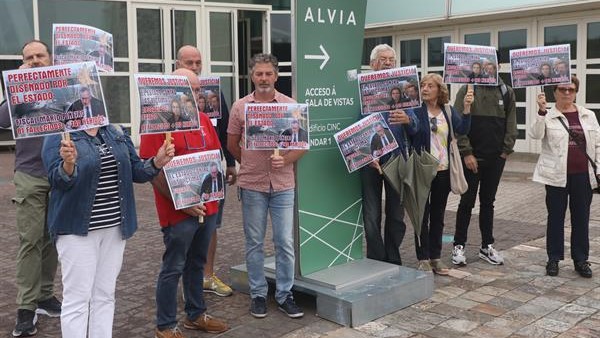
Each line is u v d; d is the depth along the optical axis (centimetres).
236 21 1719
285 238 459
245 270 523
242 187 457
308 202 495
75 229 336
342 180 520
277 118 433
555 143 557
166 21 1638
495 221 820
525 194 1022
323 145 501
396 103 482
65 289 344
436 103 554
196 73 508
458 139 582
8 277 570
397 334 435
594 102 1388
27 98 315
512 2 1407
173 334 414
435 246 573
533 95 1490
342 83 509
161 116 363
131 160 368
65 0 1552
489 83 543
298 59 475
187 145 403
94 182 338
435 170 514
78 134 339
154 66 1648
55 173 328
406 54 1728
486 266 603
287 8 1784
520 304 495
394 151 526
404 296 487
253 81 446
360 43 518
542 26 1453
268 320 463
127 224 354
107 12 1588
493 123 580
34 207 431
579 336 430
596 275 569
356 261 532
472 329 444
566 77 543
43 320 466
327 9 489
